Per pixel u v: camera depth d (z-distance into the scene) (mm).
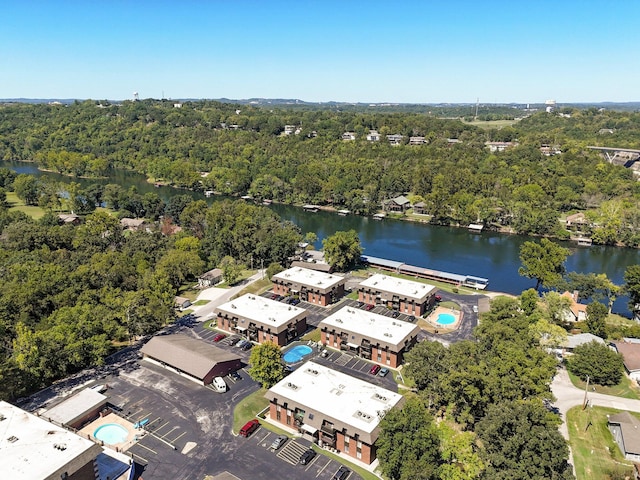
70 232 181625
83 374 101438
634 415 89438
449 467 65250
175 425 84750
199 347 108125
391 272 174500
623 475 72875
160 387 96875
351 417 78938
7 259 145500
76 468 62344
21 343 92312
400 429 69000
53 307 117188
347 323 116000
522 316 106312
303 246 196375
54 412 83125
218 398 93438
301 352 113125
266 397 87188
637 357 106750
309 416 81000
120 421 85500
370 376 102688
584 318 131750
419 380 85625
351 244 172875
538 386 78062
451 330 125562
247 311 122875
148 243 172750
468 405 80750
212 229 193625
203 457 76812
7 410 73750
